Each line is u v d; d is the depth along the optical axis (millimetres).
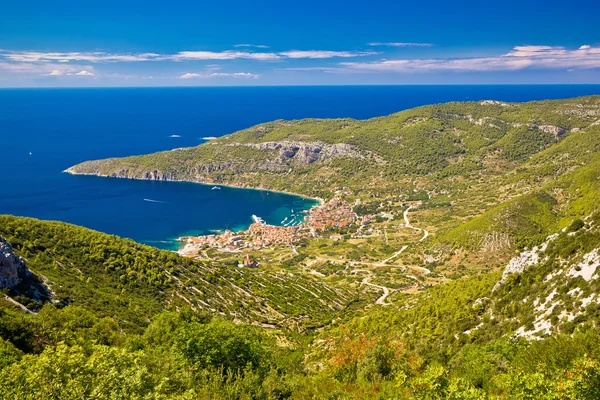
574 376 25078
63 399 22141
